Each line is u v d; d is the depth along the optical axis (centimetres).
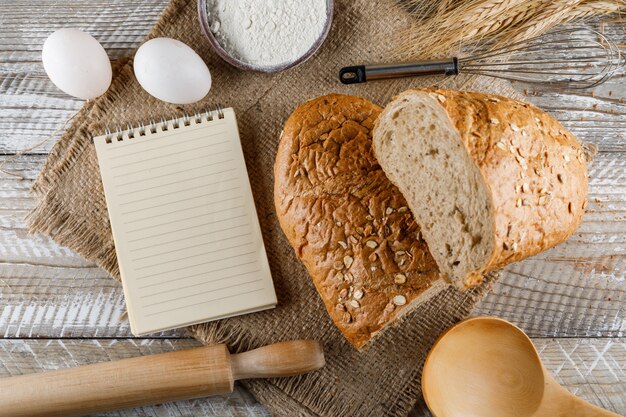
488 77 60
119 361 56
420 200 53
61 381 55
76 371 55
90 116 60
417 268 53
